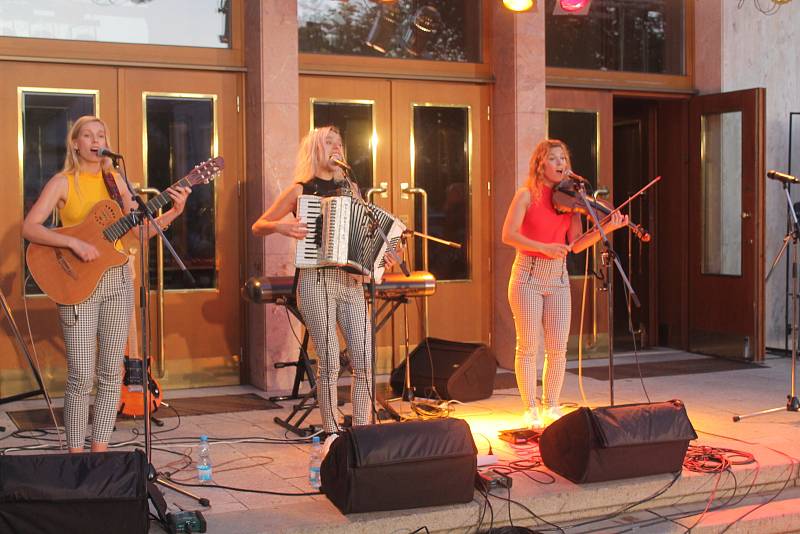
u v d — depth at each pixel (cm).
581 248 536
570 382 705
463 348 641
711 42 835
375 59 725
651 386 689
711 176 838
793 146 869
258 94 661
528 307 540
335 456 398
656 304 892
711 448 495
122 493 345
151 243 666
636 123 903
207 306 680
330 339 479
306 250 463
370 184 730
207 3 672
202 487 433
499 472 445
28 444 513
